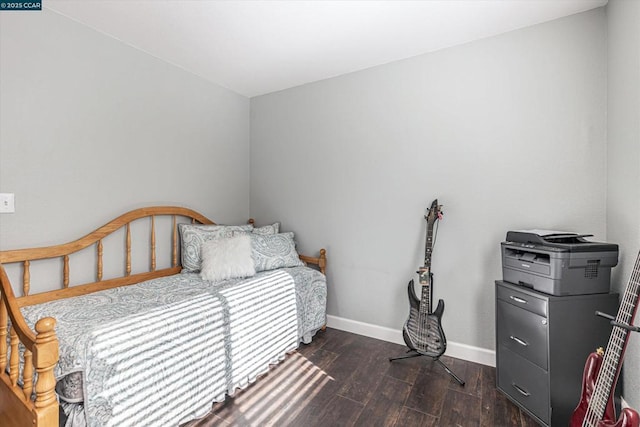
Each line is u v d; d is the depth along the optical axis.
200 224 2.85
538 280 1.62
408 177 2.49
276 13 1.91
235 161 3.24
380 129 2.62
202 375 1.66
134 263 2.33
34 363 1.01
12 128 1.70
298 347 2.47
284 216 3.18
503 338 1.82
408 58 2.49
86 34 2.02
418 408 1.71
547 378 1.51
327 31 2.12
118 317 1.52
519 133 2.07
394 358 2.23
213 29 2.09
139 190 2.35
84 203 2.02
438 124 2.36
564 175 1.94
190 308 1.68
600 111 1.84
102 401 1.26
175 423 1.51
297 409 1.70
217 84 3.02
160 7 1.84
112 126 2.17
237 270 2.33
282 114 3.18
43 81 1.82
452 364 2.20
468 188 2.25
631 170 1.51
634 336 1.43
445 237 2.34
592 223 1.86
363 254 2.71
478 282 2.22
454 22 2.01
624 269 1.57
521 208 2.07
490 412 1.67
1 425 1.25
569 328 1.51
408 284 2.32
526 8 1.86
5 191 1.68
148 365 1.42
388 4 1.83
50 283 1.87
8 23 1.68
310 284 2.60
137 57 2.32
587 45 1.87
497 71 2.14
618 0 1.65
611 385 1.16
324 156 2.92
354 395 1.82
